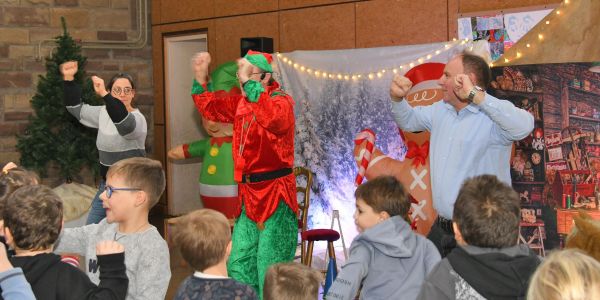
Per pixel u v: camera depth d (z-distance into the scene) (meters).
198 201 8.91
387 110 5.46
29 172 2.89
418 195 4.73
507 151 3.38
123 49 8.55
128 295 2.55
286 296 2.32
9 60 7.73
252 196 3.83
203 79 4.13
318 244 5.84
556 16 4.54
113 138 4.45
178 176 8.73
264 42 6.06
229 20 7.67
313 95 5.80
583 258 1.45
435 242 3.41
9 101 7.74
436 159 3.42
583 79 4.32
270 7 7.23
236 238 3.93
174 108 8.63
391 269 2.64
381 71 5.45
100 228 2.77
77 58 7.33
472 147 3.31
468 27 5.73
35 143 7.23
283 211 3.87
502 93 4.59
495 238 1.94
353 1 6.54
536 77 4.47
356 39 6.54
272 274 2.38
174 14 8.34
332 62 5.71
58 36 7.42
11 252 2.39
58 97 7.16
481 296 1.90
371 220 2.73
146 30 8.64
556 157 4.40
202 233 2.21
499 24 5.54
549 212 4.41
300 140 5.90
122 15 8.50
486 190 2.01
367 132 5.08
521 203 4.50
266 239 3.83
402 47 5.35
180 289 2.26
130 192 2.59
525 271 1.90
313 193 5.88
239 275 3.91
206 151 6.32
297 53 5.87
